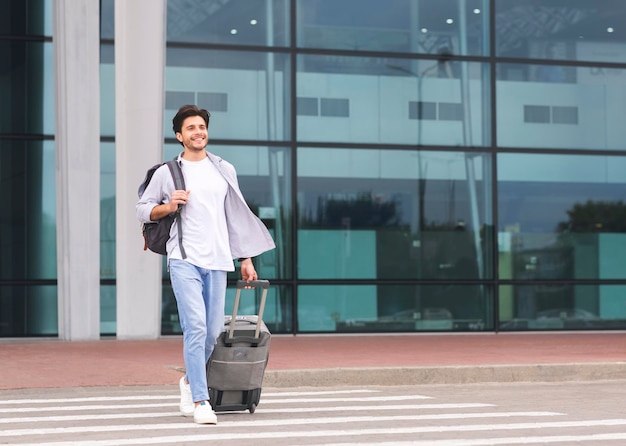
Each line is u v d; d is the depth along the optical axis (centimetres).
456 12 2417
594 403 1167
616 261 2470
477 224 2408
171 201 930
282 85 2317
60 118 2094
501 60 2431
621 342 2103
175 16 2264
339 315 2331
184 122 962
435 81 2400
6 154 2162
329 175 2336
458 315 2389
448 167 2398
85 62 2073
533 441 848
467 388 1410
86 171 2094
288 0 2323
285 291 2308
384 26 2378
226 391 984
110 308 2180
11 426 928
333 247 2331
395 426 933
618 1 2492
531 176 2438
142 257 2128
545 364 1530
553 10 2462
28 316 2164
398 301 2361
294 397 1229
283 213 2309
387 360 1634
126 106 2097
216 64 2284
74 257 2098
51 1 2189
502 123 2428
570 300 2445
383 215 2361
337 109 2347
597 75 2480
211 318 955
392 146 2369
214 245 946
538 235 2436
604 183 2472
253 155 2298
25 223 2166
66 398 1189
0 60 2167
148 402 1138
